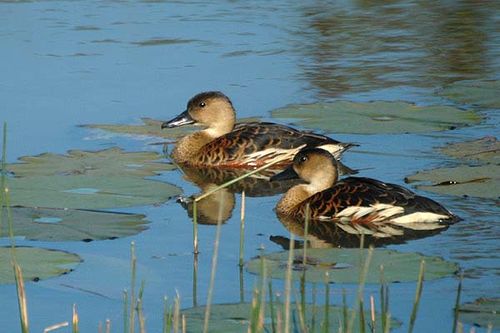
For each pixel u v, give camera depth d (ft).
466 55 79.71
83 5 96.48
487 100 67.10
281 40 83.76
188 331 33.24
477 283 38.47
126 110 64.75
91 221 45.47
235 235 45.14
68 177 51.06
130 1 98.63
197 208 49.01
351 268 39.47
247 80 71.82
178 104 66.08
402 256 40.68
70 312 36.50
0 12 92.68
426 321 35.14
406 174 53.62
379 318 34.63
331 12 95.25
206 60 76.89
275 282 38.47
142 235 44.45
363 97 67.92
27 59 76.02
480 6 97.60
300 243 44.34
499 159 55.06
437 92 69.05
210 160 58.23
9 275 38.75
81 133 59.88
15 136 58.85
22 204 46.96
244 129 59.52
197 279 39.60
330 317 34.27
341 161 56.13
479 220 46.37
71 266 39.91
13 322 35.68
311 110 63.93
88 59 76.33
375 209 47.19
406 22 91.04
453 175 51.96
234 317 34.47
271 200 51.39
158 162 55.67
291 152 58.34
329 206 47.88
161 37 83.71
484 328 34.17
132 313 31.09
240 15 93.04
